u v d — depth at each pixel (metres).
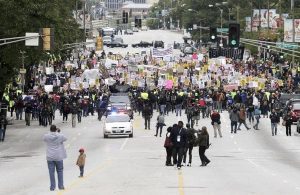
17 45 110.38
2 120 97.56
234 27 113.69
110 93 144.62
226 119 123.31
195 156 78.81
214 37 139.25
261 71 189.00
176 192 47.62
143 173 61.66
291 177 59.31
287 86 156.88
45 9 110.88
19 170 66.69
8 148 89.62
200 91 138.50
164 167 67.25
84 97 136.50
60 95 141.00
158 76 168.75
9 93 130.12
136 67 183.75
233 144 92.44
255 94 133.38
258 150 86.12
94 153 82.44
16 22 108.75
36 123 122.06
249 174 61.31
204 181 55.22
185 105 131.25
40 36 97.38
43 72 186.25
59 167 48.84
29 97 128.62
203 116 123.94
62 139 48.72
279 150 86.31
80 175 58.34
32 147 90.56
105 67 191.75
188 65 188.62
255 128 109.62
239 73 172.38
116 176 59.09
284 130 110.38
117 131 99.31
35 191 48.81
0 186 53.88
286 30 171.88
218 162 72.81
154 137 100.44
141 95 134.25
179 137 66.19
